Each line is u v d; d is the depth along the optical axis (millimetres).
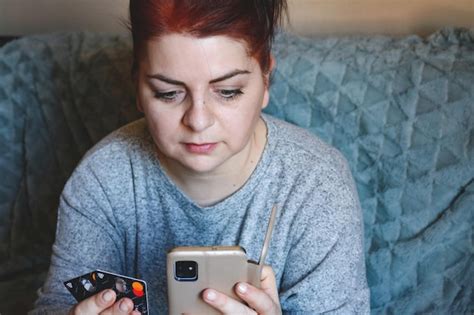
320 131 1128
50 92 1323
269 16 699
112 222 887
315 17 1357
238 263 627
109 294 664
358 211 845
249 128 720
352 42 1182
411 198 1062
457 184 1030
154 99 694
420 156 1053
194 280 638
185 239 859
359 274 837
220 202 818
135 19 658
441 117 1037
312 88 1128
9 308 1195
